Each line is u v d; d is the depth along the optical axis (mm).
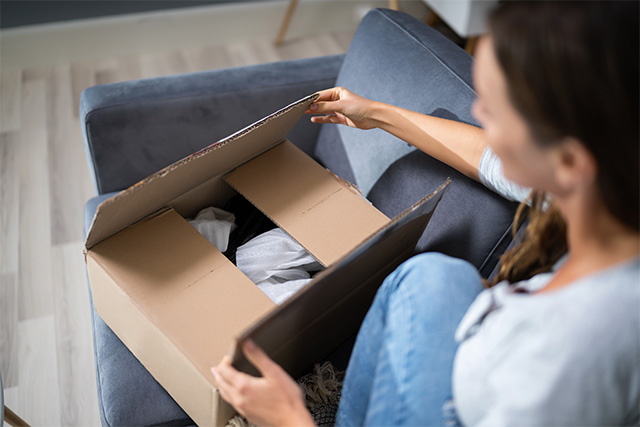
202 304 789
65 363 1419
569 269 456
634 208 397
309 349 855
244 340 578
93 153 1169
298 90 1258
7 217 1727
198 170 850
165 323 763
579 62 371
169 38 2387
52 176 1860
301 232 887
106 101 1136
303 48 2527
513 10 399
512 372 444
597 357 402
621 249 420
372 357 628
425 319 554
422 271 586
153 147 1208
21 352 1427
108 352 969
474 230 939
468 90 977
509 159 446
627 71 365
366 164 1125
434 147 931
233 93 1203
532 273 645
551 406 424
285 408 597
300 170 971
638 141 375
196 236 859
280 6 2475
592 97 373
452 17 1980
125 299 786
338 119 1020
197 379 733
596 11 369
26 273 1592
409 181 1027
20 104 2098
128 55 2365
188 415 918
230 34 2477
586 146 389
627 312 397
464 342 508
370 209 929
